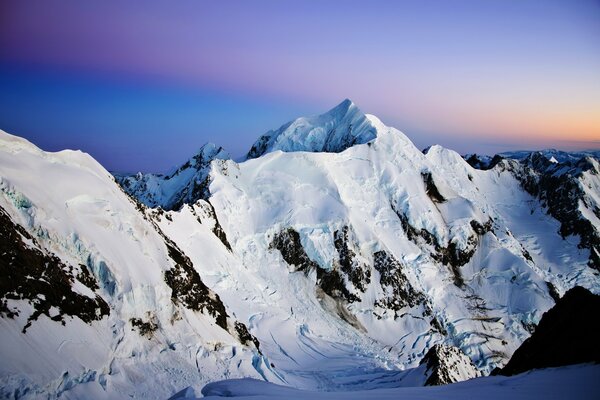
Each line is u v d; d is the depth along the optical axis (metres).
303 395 26.77
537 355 34.44
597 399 22.50
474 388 27.41
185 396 27.94
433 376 59.38
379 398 25.73
